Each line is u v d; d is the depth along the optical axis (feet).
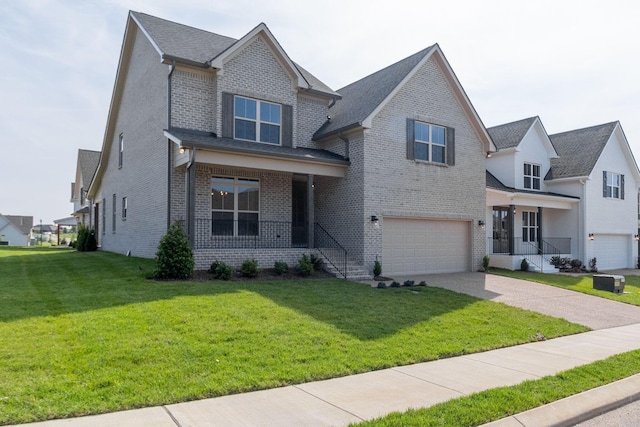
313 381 18.37
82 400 14.76
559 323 32.86
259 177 52.90
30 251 80.89
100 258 54.95
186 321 24.32
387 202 52.90
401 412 15.28
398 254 54.75
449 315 31.96
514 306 37.65
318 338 23.54
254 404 15.64
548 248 83.66
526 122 84.69
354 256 51.65
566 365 22.34
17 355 18.13
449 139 59.72
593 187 84.23
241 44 50.08
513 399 16.85
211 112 49.90
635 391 19.24
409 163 55.31
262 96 52.42
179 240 38.83
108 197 74.02
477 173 63.16
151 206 52.26
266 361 19.67
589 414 16.89
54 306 26.43
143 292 31.19
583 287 52.95
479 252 62.95
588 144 88.53
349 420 14.57
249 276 41.60
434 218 57.77
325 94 57.62
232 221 50.78
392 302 34.53
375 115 51.98
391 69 61.05
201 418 14.24
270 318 26.43
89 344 19.85
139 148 57.21
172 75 47.78
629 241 93.97
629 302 44.86
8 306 26.11
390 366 20.81
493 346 25.53
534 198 74.95
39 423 13.26
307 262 45.47
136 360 18.49
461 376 19.86
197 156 42.37
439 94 59.16
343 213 53.57
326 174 51.83
